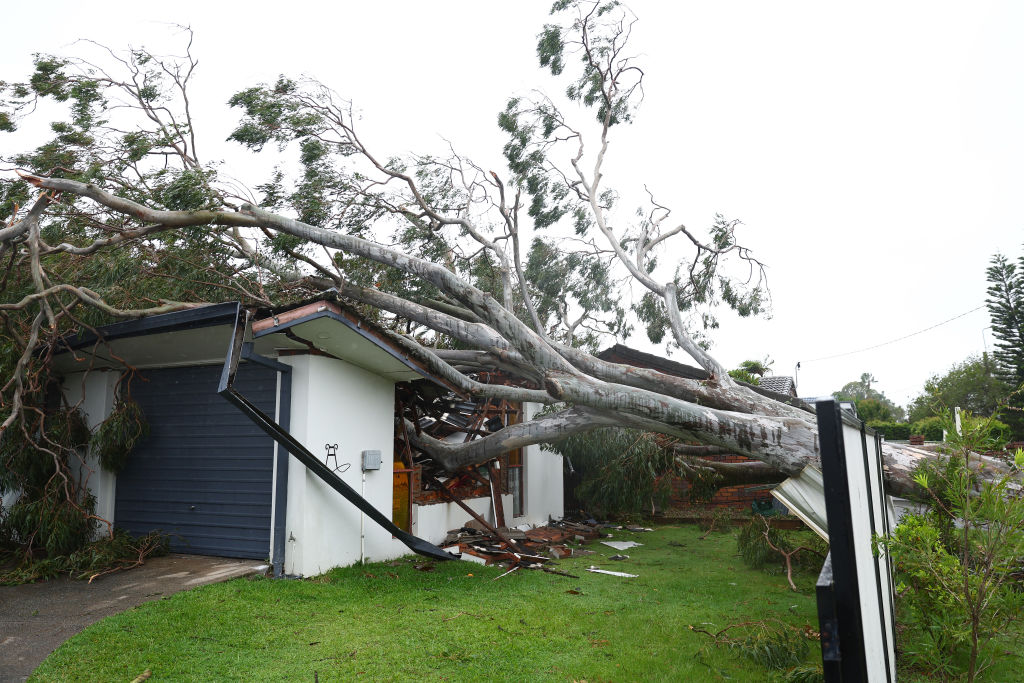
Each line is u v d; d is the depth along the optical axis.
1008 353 29.77
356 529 8.14
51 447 8.15
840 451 2.40
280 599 6.42
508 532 10.62
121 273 9.12
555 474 13.99
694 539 12.20
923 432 26.27
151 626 5.35
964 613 4.34
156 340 7.89
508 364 10.41
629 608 6.78
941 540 5.06
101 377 8.74
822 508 4.20
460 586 7.39
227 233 11.12
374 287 11.84
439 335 13.96
